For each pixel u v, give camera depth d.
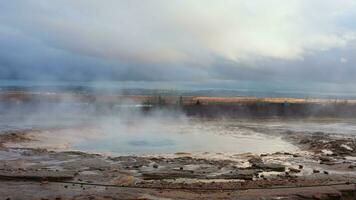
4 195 9.11
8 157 13.98
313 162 14.07
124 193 9.36
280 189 9.78
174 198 8.95
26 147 16.52
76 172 11.57
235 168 12.70
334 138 21.09
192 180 10.98
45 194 9.25
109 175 11.30
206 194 9.32
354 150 17.08
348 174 11.98
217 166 12.95
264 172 12.30
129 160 13.70
